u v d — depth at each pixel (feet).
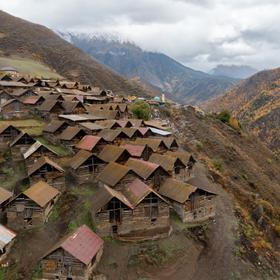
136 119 293.43
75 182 192.13
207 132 377.71
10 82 340.59
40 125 256.52
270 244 194.59
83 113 280.72
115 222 156.35
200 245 164.55
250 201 236.43
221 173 273.54
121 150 198.80
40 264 137.69
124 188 176.35
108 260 143.33
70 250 127.85
